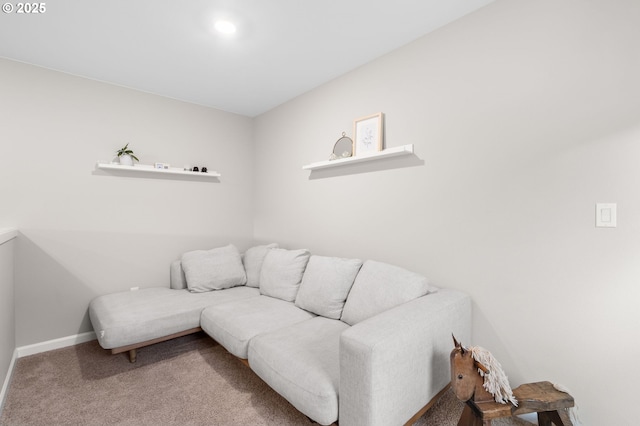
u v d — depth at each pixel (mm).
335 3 1730
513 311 1665
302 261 2518
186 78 2693
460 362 1255
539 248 1571
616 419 1357
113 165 2684
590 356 1423
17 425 1570
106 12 1785
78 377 2027
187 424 1579
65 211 2545
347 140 2570
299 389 1346
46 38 2053
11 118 2312
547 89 1536
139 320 2105
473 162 1815
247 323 1973
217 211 3473
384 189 2312
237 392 1865
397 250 2230
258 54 2295
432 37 2004
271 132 3480
